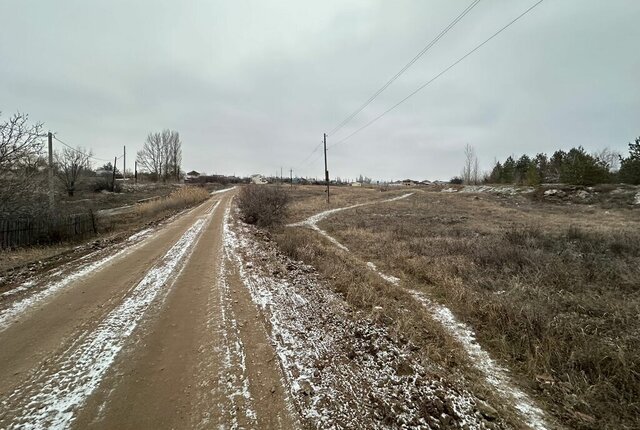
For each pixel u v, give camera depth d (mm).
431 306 6570
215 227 15016
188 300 5496
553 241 10672
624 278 6895
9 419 2586
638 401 3508
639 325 4945
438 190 54312
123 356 3648
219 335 4219
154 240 11367
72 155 34312
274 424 2658
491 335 5223
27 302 5266
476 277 7703
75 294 5688
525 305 5648
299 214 24781
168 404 2848
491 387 3891
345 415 2848
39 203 13273
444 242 11789
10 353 3660
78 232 11961
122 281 6508
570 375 3990
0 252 8703
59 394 2939
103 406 2787
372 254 11305
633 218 20219
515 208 28469
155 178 65938
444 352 4570
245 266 7914
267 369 3469
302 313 5109
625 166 34469
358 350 4082
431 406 3121
